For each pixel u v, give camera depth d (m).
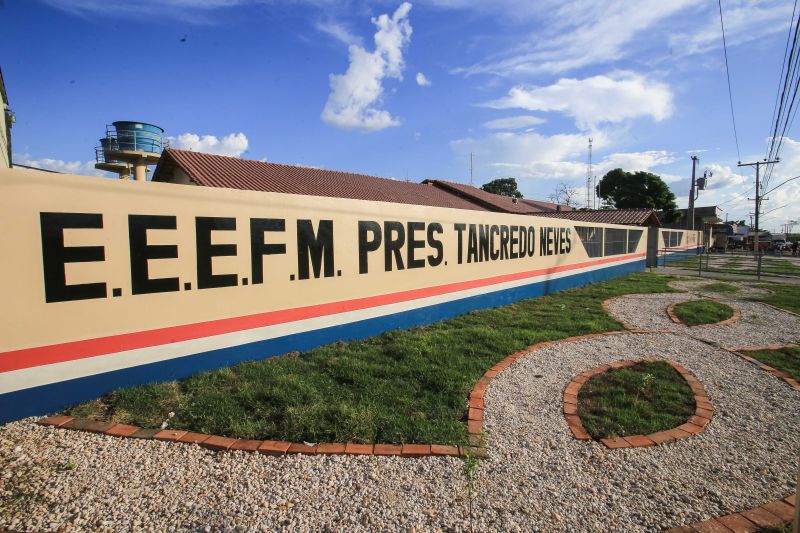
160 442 3.40
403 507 2.77
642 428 3.87
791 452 3.53
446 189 32.22
